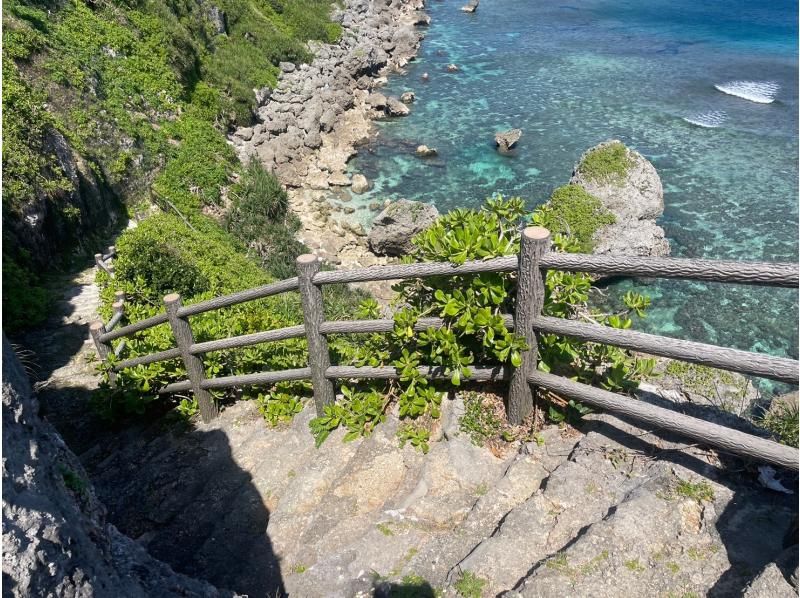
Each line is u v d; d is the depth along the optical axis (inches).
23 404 96.0
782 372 99.0
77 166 555.2
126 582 103.2
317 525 146.2
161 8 863.7
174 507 173.0
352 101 1025.5
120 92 701.3
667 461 130.3
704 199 693.9
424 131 940.0
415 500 143.3
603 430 143.3
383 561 130.3
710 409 147.5
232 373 219.3
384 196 780.0
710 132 855.7
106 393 222.5
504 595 110.7
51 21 684.1
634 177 615.8
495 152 861.2
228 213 693.3
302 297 160.7
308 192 796.6
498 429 155.2
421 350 167.8
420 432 161.5
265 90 982.4
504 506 135.3
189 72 858.8
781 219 649.6
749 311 540.4
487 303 145.3
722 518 116.6
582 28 1439.5
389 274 147.6
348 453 167.3
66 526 84.7
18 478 80.4
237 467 181.2
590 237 585.9
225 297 176.1
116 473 191.3
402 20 1541.6
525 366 141.7
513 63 1218.0
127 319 293.9
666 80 1064.8
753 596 96.7
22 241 433.1
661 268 109.0
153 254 384.5
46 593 75.3
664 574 109.3
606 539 115.3
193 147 729.6
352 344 251.6
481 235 145.0
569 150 845.2
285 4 1282.0
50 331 351.6
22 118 490.0
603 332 121.6
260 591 133.6
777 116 892.0
